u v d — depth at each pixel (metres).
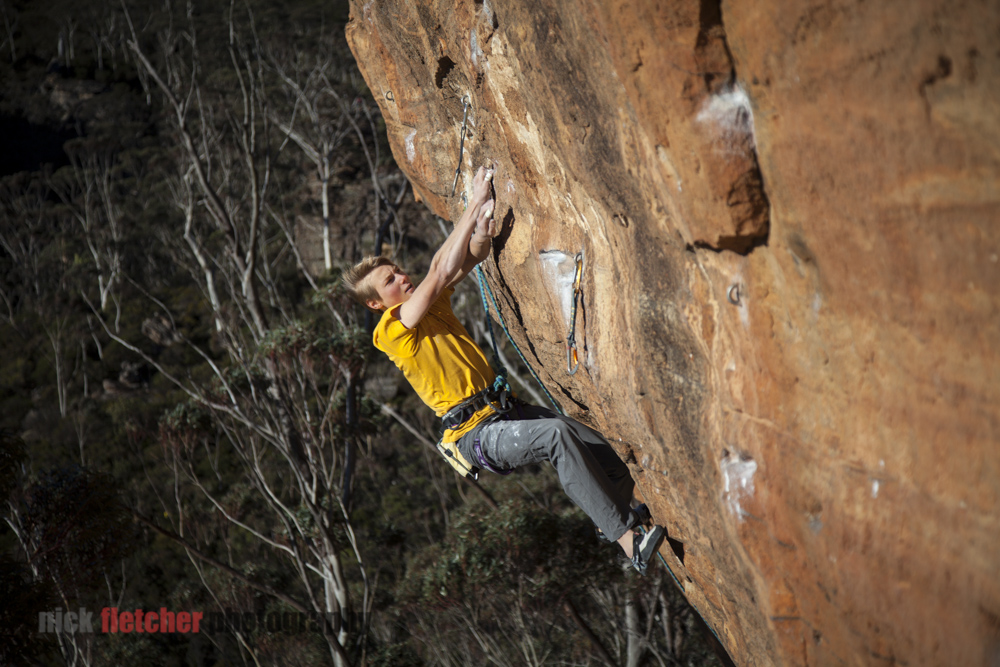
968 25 1.03
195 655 15.07
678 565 3.03
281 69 30.98
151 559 17.75
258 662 13.06
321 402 12.78
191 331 29.02
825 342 1.56
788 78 1.40
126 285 31.33
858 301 1.44
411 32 3.42
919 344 1.31
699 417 2.18
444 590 9.91
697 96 1.61
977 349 1.20
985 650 1.29
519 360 17.95
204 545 18.12
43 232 34.84
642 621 11.81
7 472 8.12
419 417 22.66
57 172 37.59
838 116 1.32
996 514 1.22
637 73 1.72
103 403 26.22
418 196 5.02
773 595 1.94
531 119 2.56
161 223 33.09
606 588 11.53
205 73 34.69
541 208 2.89
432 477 20.98
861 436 1.51
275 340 11.64
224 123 28.89
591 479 2.61
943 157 1.15
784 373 1.72
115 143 38.66
